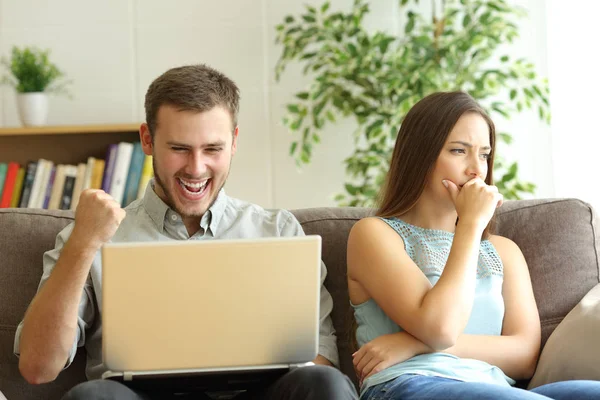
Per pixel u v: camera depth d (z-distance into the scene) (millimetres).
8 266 2336
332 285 2439
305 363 1851
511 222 2486
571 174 3445
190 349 1777
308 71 4125
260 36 4137
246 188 4137
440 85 3631
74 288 1962
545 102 3623
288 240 1755
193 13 4133
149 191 2336
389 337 2158
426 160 2295
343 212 2533
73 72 4125
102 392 1685
